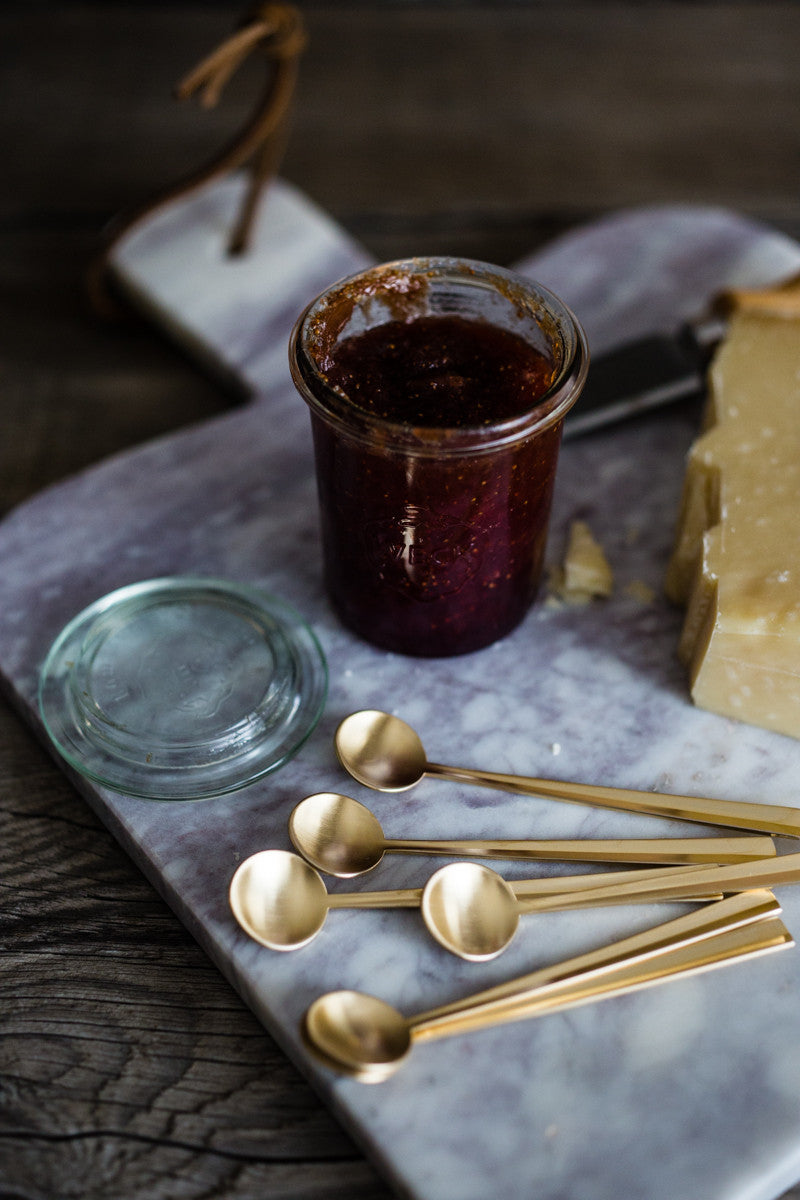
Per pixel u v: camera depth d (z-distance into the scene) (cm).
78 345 58
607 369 52
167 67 74
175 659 45
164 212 61
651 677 45
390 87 73
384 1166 36
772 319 49
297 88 73
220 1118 38
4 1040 39
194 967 41
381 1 81
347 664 45
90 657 45
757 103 73
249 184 62
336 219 64
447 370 43
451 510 41
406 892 40
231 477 51
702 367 51
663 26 80
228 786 42
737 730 44
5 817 43
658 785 43
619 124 71
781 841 42
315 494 50
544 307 43
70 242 62
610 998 39
